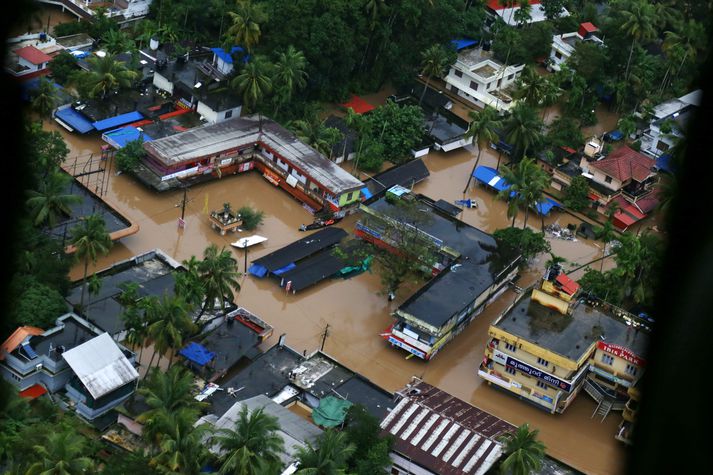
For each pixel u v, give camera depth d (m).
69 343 151.25
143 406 147.12
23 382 147.00
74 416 144.00
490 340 168.25
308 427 146.12
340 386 159.50
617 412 170.25
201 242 189.00
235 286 162.38
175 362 158.88
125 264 173.38
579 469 159.12
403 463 144.75
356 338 175.62
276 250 189.38
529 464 143.12
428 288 177.50
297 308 178.88
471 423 151.38
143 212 192.75
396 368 171.75
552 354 163.75
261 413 133.62
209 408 149.88
